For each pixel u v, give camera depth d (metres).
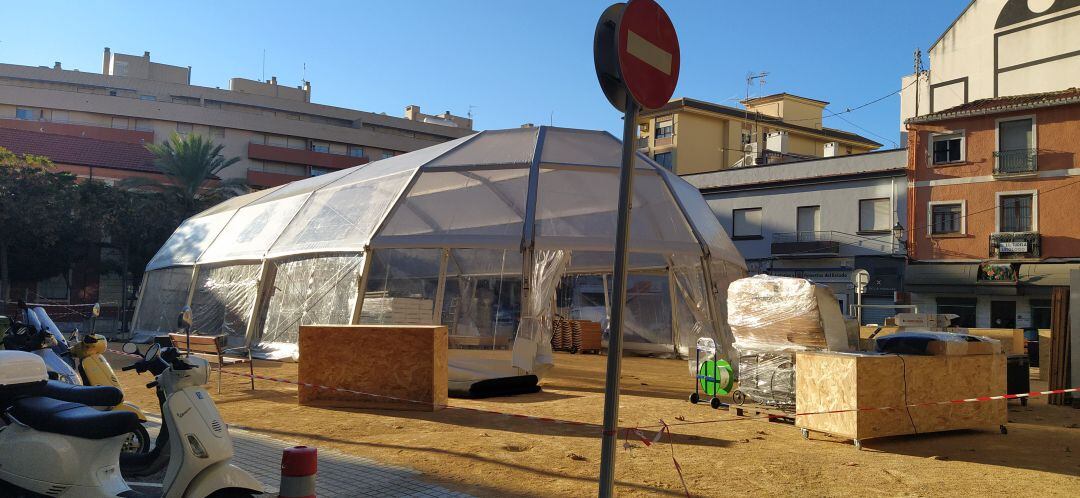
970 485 6.48
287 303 18.28
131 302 40.91
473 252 15.84
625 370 17.81
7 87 72.88
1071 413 11.50
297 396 11.93
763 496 6.05
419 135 95.06
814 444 8.38
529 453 7.59
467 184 17.42
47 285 38.84
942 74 40.28
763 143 54.34
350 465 6.96
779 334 10.09
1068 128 32.28
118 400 5.00
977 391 9.13
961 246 34.66
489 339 14.48
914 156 36.16
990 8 38.53
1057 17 36.03
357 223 17.45
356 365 10.77
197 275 22.81
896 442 8.48
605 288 26.34
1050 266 32.12
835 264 38.78
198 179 49.09
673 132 53.75
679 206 18.14
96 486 4.62
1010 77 37.62
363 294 16.09
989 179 34.03
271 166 81.94
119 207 38.50
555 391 13.51
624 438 8.52
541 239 15.58
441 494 6.01
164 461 5.58
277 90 92.00
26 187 35.62
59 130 73.62
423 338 10.60
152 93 81.81
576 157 18.28
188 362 4.58
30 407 4.73
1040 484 6.52
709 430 9.22
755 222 42.06
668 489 6.25
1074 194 31.98
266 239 20.30
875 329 18.20
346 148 87.06
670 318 22.81
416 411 10.48
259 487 4.67
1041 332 17.59
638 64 3.86
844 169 39.25
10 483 4.66
